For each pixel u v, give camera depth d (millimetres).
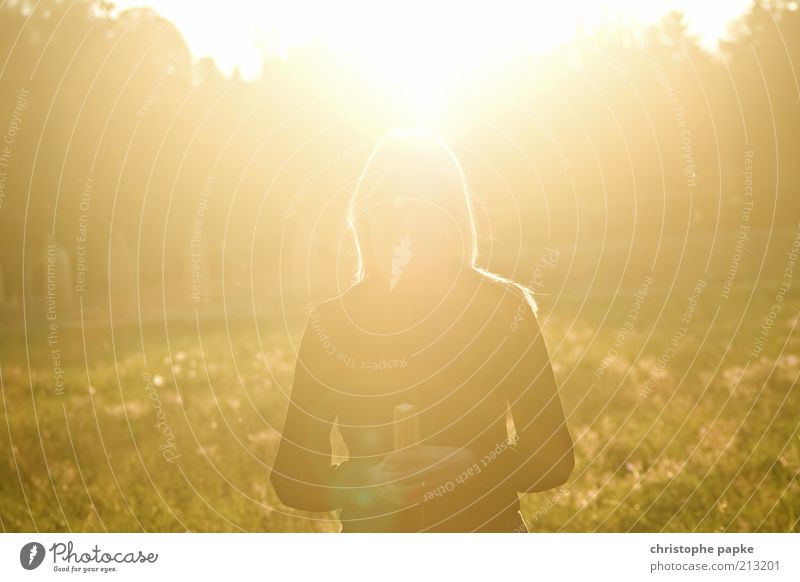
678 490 4938
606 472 5477
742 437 5750
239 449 6352
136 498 5297
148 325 15367
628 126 19375
